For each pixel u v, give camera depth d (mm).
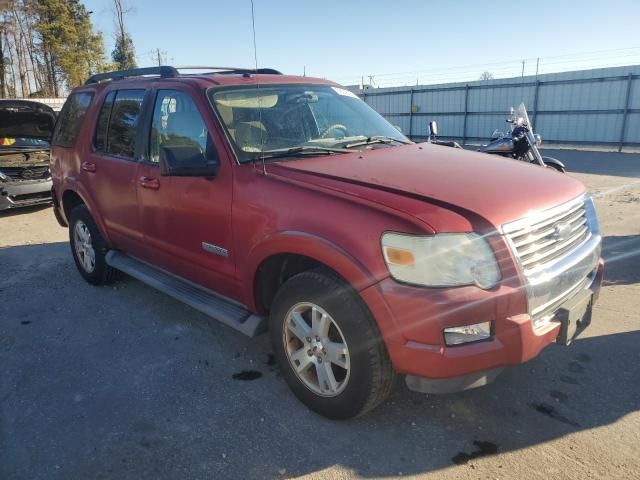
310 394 3033
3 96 42750
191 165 3270
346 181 2904
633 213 7723
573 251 2908
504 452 2709
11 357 3883
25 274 5785
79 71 42281
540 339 2602
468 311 2426
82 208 5148
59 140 5590
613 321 4105
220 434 2924
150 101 4129
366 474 2594
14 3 40688
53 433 2969
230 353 3865
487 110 21578
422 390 2598
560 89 19234
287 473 2617
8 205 8758
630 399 3113
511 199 2721
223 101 3600
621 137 17953
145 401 3264
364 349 2652
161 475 2623
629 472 2529
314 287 2807
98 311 4680
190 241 3709
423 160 3367
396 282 2500
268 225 3029
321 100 4078
